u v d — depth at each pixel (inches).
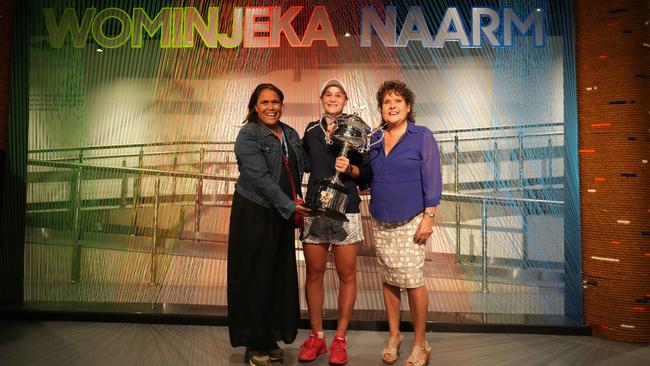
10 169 124.8
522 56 121.0
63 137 125.7
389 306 91.9
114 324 114.1
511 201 119.9
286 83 124.5
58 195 125.6
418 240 86.8
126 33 125.4
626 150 106.9
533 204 119.0
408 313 119.2
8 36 123.2
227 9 125.1
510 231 120.0
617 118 107.5
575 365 89.4
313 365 88.4
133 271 124.8
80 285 125.3
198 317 114.0
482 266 120.6
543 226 118.6
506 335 108.8
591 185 110.4
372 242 124.8
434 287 121.6
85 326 112.3
